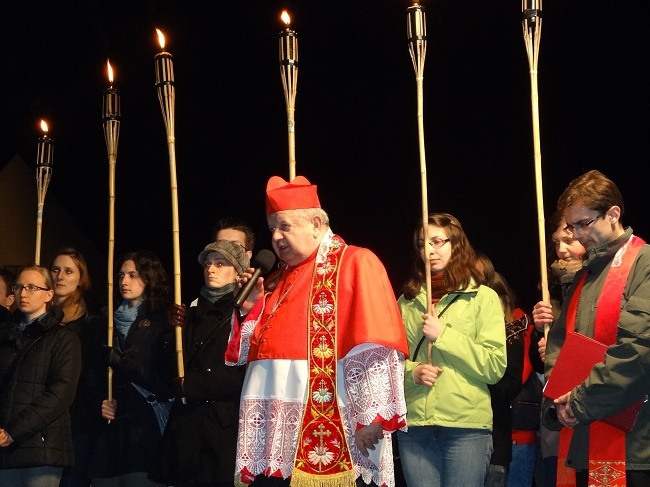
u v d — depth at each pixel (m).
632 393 4.07
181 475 5.19
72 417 6.01
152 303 6.12
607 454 4.18
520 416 5.68
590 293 4.39
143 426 5.81
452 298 5.25
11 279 7.52
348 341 4.23
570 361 4.23
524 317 5.53
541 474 5.89
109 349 5.87
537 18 5.14
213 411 5.27
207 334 5.45
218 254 5.61
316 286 4.39
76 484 6.04
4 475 5.94
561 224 5.46
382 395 4.19
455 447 5.00
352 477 4.19
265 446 4.33
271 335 4.38
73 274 6.40
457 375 5.06
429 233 5.33
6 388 5.75
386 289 4.37
